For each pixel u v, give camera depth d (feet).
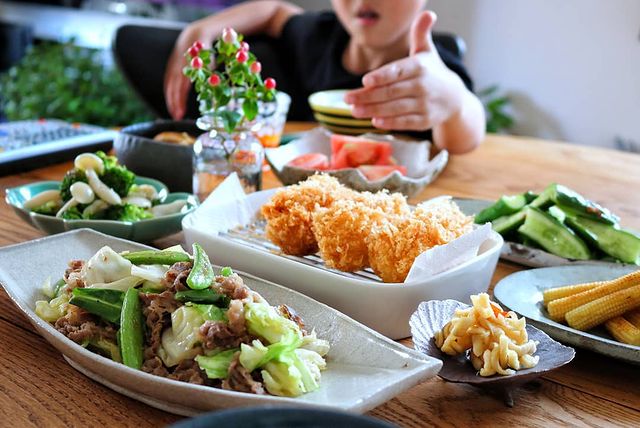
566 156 3.93
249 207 2.50
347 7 4.48
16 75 6.78
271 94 2.68
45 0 8.73
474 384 1.69
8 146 3.31
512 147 4.10
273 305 1.89
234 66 2.58
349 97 3.23
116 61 5.08
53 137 3.50
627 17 6.42
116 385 1.68
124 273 1.84
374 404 1.53
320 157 3.04
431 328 1.82
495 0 7.23
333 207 2.15
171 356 1.66
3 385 1.71
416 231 2.03
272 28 5.37
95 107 6.12
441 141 3.79
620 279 1.98
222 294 1.72
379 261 2.04
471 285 2.06
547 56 7.00
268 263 2.07
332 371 1.69
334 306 1.98
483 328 1.75
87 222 2.35
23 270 2.05
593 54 6.70
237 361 1.59
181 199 2.69
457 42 5.08
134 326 1.70
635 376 1.86
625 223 2.91
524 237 2.54
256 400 1.49
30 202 2.51
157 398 1.61
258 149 2.70
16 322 1.99
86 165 2.50
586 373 1.87
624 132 6.66
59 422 1.59
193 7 7.88
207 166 2.66
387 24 4.42
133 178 2.57
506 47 7.26
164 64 5.06
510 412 1.69
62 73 6.42
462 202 2.88
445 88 3.43
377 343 1.70
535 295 2.15
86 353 1.64
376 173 2.93
